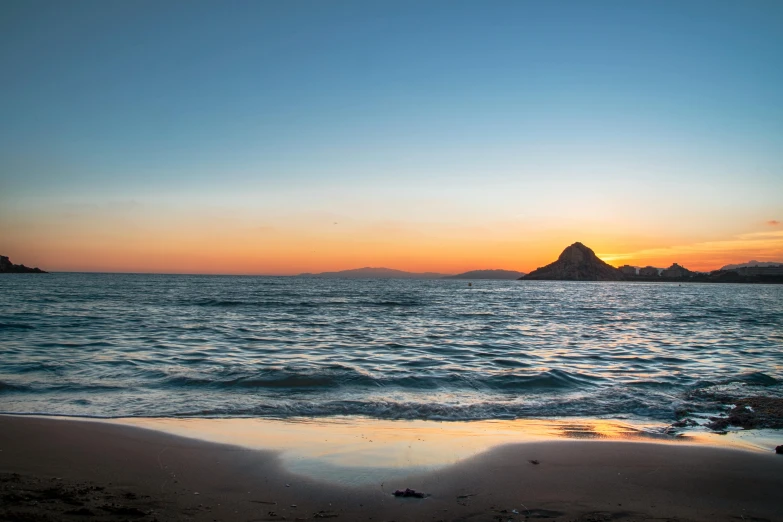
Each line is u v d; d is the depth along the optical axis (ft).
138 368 47.11
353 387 41.19
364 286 428.97
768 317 131.44
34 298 160.56
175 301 156.56
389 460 24.20
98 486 19.88
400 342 71.10
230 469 22.66
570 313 139.85
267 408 34.19
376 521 17.53
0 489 18.70
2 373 43.50
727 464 24.11
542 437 28.76
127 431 27.99
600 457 25.02
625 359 58.65
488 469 23.12
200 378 42.55
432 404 36.17
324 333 80.64
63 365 47.67
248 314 115.44
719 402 37.78
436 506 18.95
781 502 19.86
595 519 17.85
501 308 158.20
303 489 20.49
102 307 127.03
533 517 17.99
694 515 18.44
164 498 19.01
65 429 27.78
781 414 33.40
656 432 30.22
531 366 52.95
